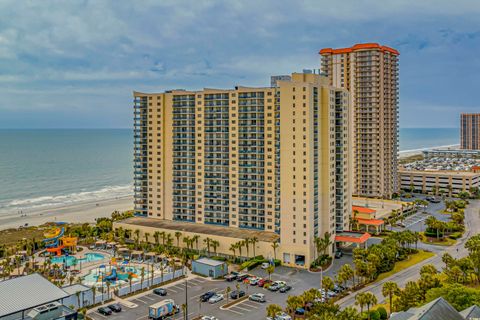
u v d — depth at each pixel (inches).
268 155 6555.1
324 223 6181.1
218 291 5034.5
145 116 7662.4
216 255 6402.6
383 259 5541.3
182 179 7386.8
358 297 3956.7
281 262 5964.6
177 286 5226.4
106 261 6392.7
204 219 7209.6
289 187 5880.9
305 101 5748.0
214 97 6988.2
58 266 5910.4
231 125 6855.3
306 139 5743.1
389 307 4345.5
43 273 5728.3
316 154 5944.9
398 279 5265.8
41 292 3919.8
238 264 6048.2
